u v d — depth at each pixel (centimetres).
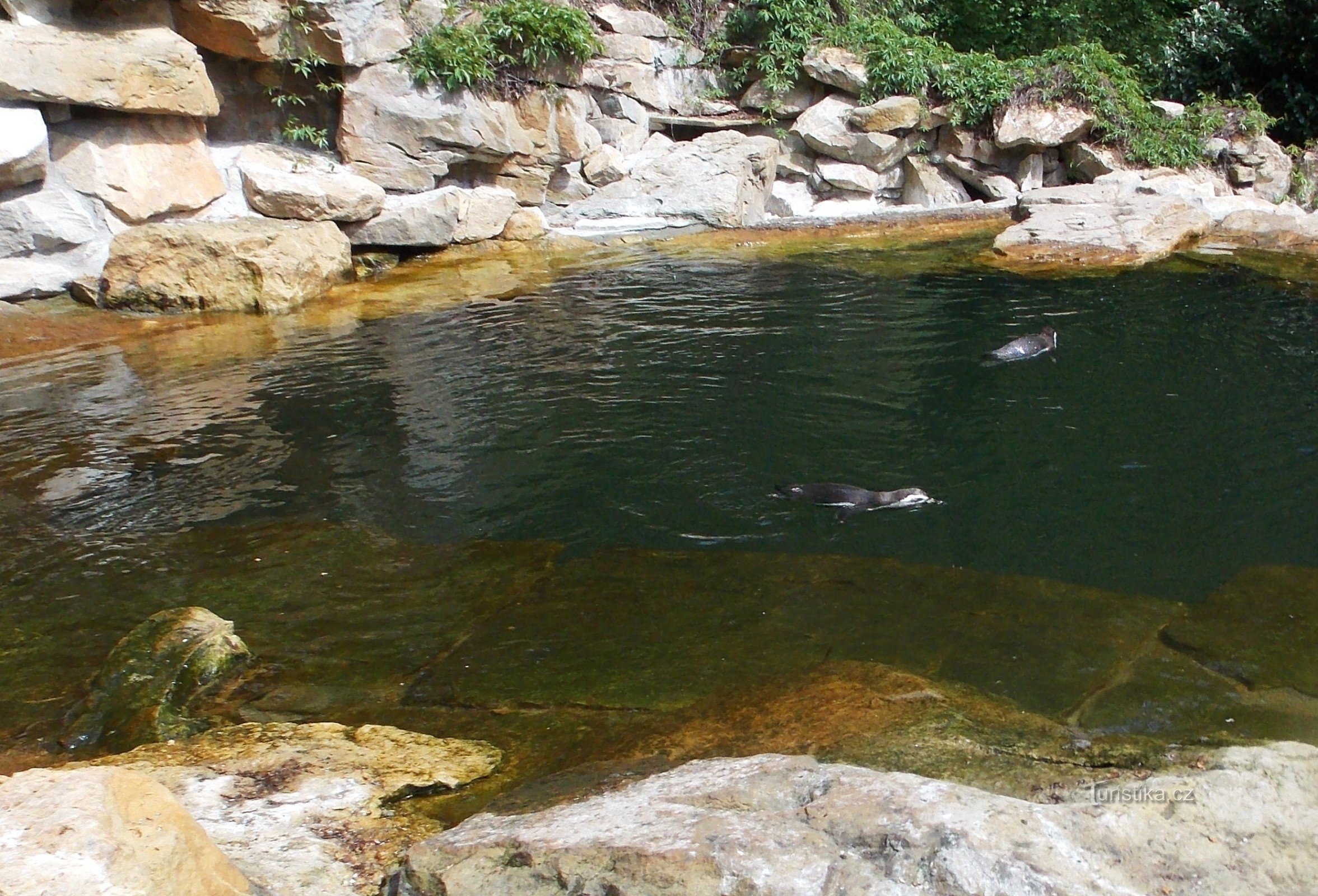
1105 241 1409
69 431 891
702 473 773
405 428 879
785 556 646
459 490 761
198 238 1237
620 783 411
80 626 595
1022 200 1655
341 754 446
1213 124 1872
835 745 426
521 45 1565
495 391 956
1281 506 688
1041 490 727
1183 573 607
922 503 709
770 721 456
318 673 536
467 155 1516
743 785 370
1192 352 998
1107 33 2222
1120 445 797
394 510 734
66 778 307
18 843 279
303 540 693
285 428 886
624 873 320
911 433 832
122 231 1259
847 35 1852
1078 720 457
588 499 738
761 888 309
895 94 1817
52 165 1234
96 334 1162
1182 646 524
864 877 311
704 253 1490
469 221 1495
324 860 371
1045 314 1137
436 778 428
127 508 746
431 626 580
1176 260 1360
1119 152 1841
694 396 924
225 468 810
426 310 1236
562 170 1652
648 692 499
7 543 700
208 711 505
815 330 1103
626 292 1289
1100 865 319
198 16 1355
